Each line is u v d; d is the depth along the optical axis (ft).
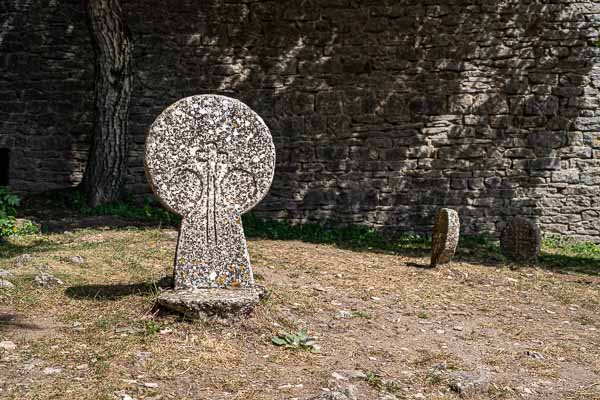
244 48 38.32
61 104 38.73
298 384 13.24
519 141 38.55
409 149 38.63
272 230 35.50
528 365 15.93
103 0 35.17
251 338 15.34
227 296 15.78
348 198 38.75
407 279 24.53
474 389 13.78
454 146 38.60
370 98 38.40
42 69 38.60
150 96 38.29
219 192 16.53
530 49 38.19
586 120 38.45
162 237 27.43
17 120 38.75
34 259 21.56
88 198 36.29
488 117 38.45
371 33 38.19
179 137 16.19
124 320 15.66
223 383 12.92
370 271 25.34
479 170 38.65
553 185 38.60
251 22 38.19
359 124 38.55
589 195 38.58
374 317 18.89
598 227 38.68
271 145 16.70
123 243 25.68
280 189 38.75
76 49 38.47
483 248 34.42
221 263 16.62
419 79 38.34
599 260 32.91
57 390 11.94
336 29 38.19
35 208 35.09
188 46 38.29
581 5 37.96
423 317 19.51
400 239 36.76
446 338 17.65
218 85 38.42
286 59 38.37
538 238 30.42
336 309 19.16
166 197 16.21
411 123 38.50
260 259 25.35
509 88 38.29
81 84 38.65
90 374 12.78
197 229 16.49
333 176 38.73
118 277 20.17
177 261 16.46
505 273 27.45
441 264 27.20
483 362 15.89
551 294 24.17
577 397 14.03
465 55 38.17
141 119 38.34
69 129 38.81
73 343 14.35
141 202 38.17
